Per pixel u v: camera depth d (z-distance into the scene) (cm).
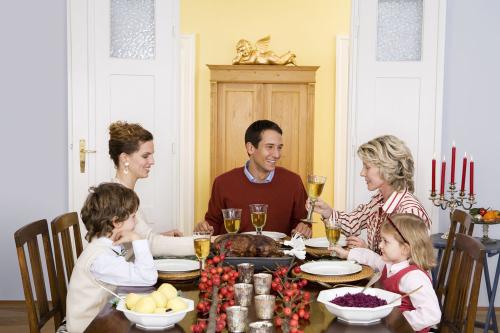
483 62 405
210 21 633
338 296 174
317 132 641
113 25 399
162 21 396
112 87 397
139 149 264
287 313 141
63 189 411
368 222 275
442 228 404
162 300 156
